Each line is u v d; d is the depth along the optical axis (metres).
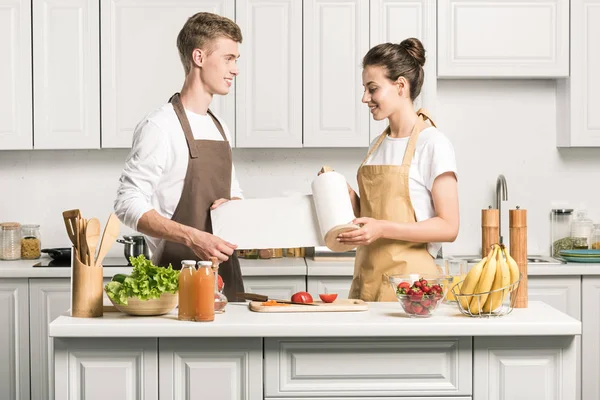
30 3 4.28
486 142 4.71
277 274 4.07
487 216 2.62
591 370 4.16
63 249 4.30
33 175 4.66
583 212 4.69
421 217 2.76
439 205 2.69
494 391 2.36
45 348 4.10
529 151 4.71
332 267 4.07
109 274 4.11
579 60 4.36
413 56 2.81
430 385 2.35
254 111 4.32
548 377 2.36
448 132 4.71
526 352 2.35
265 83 4.31
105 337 2.31
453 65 4.34
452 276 2.52
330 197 2.54
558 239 4.63
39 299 4.09
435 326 2.29
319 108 4.32
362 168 2.85
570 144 4.41
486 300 2.38
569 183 4.72
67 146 4.31
